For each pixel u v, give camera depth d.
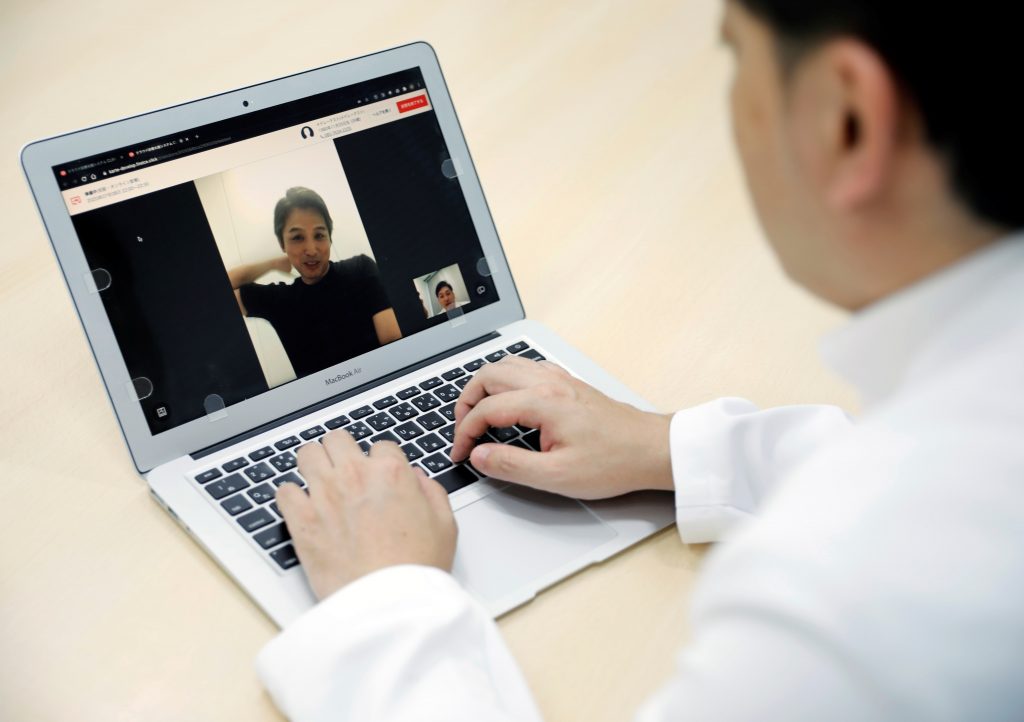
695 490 0.63
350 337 0.80
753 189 0.41
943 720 0.29
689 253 0.96
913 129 0.33
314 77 0.81
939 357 0.35
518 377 0.71
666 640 0.58
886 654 0.29
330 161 0.81
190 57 1.24
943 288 0.35
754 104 0.38
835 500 0.32
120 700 0.55
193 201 0.75
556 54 1.28
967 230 0.34
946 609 0.29
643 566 0.63
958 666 0.29
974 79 0.31
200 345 0.74
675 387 0.79
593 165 1.09
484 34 1.31
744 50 0.38
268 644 0.52
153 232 0.74
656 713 0.36
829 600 0.30
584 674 0.56
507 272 0.88
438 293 0.84
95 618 0.60
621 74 1.24
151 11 1.34
